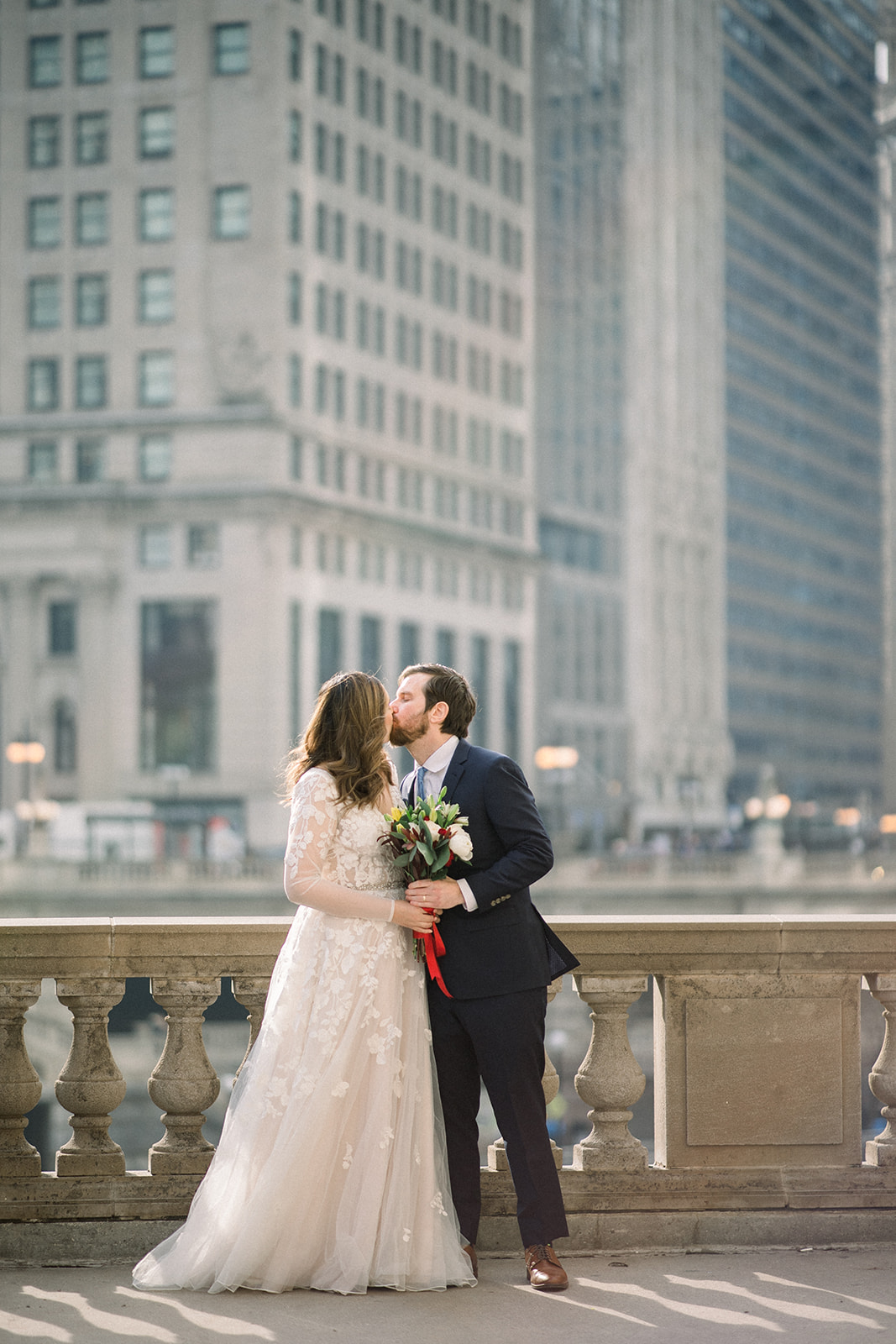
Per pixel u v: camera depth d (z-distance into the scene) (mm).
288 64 71938
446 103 82688
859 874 56156
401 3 79250
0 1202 5547
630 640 100375
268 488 69875
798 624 126938
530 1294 5129
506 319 87500
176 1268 5102
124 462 71875
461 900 5066
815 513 130750
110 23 72938
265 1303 4969
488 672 85500
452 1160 5355
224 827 63281
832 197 133750
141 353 72062
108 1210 5590
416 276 80375
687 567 107750
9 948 5555
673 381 106500
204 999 5691
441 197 82375
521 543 88312
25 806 57781
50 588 72062
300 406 72375
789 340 125938
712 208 112438
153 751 70812
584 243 97938
